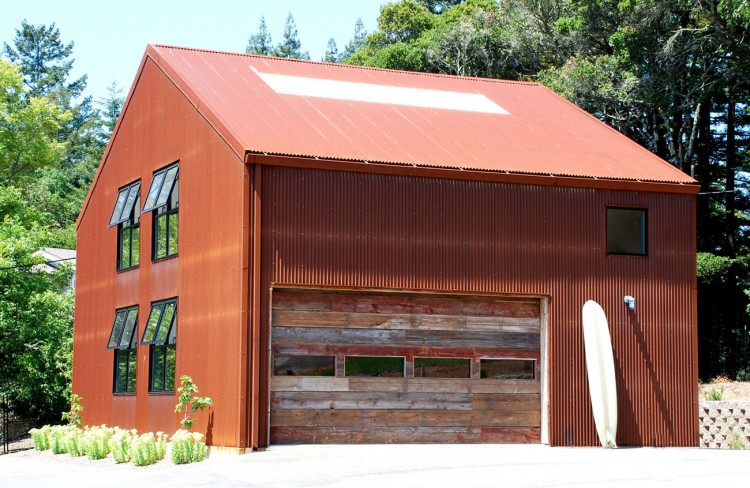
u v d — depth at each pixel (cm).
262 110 2172
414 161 2072
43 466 2047
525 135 2412
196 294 2116
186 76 2284
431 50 5522
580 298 2178
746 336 3816
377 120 2294
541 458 1825
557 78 4278
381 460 1750
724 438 2536
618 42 3959
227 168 2012
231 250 1969
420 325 2078
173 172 2289
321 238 1978
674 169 2350
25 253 3284
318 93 2400
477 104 2602
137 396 2364
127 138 2592
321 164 1977
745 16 3550
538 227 2156
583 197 2202
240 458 1802
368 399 2027
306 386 1984
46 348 3253
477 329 2122
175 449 1828
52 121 5038
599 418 2128
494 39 5309
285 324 1977
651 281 2241
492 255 2111
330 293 2017
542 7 5006
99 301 2686
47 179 6931
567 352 2158
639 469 1645
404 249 2041
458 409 2091
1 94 4888
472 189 2111
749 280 3938
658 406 2217
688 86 4072
